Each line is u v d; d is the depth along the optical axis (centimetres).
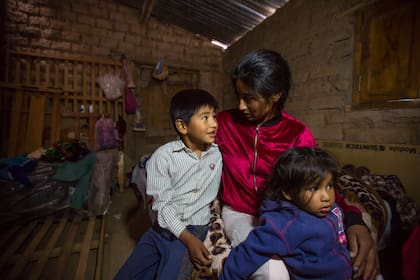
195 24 443
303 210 91
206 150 119
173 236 109
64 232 238
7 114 349
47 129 380
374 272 86
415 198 167
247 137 125
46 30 383
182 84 499
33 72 379
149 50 455
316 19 262
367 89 206
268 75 99
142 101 464
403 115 178
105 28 420
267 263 87
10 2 361
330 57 245
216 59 512
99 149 385
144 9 388
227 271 92
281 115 126
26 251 198
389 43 186
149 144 471
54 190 261
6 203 239
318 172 84
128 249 212
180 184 113
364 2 203
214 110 109
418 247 85
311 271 84
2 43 357
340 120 234
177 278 98
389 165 183
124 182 389
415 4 167
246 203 124
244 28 408
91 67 411
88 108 410
